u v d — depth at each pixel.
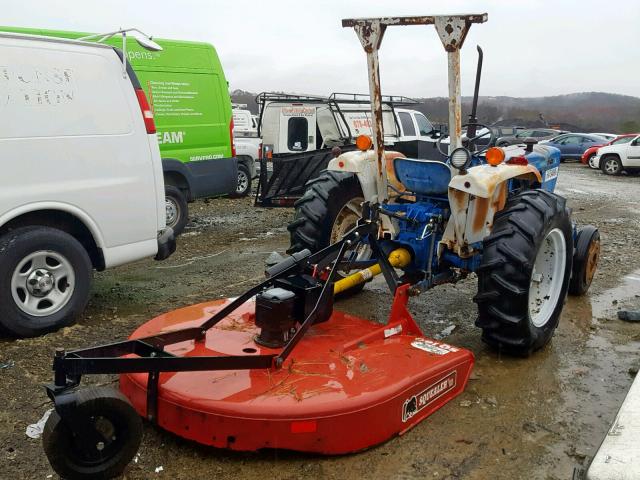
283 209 10.43
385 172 4.22
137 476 2.66
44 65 4.18
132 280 5.82
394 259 4.07
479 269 3.73
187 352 3.04
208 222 9.12
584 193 13.59
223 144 8.62
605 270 6.41
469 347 4.21
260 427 2.63
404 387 2.92
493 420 3.19
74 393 2.32
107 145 4.47
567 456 2.89
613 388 3.63
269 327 3.10
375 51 3.91
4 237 4.02
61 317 4.29
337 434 2.71
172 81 7.88
